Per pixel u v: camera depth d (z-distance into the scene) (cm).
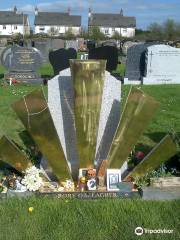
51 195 348
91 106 357
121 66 1512
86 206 325
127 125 366
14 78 1048
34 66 1060
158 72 1050
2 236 284
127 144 370
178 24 3572
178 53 1048
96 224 299
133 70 1071
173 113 689
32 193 348
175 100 821
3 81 1048
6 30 5122
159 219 306
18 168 371
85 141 366
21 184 353
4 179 366
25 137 542
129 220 304
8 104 759
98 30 3894
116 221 302
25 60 1053
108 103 382
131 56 1064
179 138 490
